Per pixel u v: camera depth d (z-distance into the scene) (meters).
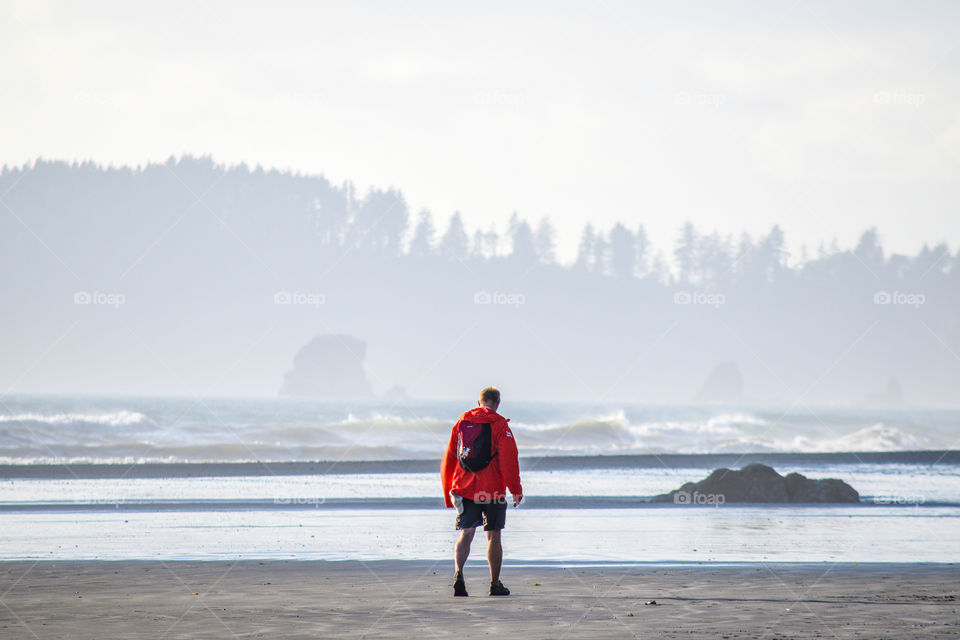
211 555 42.28
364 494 80.56
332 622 24.83
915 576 34.84
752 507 70.56
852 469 126.56
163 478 98.12
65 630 23.64
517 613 26.34
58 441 168.00
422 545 46.56
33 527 54.69
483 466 30.47
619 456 147.50
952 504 74.38
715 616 25.78
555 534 51.34
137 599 29.19
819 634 22.98
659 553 43.00
